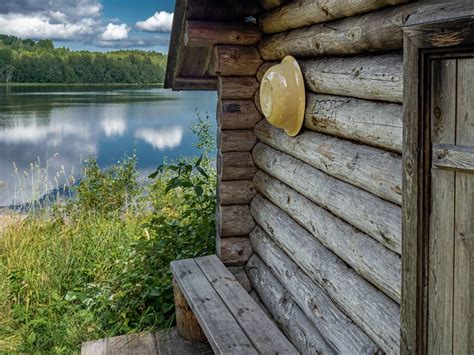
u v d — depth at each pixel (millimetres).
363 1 2381
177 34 4355
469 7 1559
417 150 1809
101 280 5289
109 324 4410
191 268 3953
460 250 1710
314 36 2902
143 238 5387
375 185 2316
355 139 2580
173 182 4902
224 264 4180
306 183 3100
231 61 3914
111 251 5910
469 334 1702
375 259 2334
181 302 3912
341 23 2660
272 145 3734
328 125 2824
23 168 16891
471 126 1620
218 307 3281
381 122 2270
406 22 1854
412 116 1815
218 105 4145
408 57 1812
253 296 4035
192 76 4973
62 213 7664
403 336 1971
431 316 1854
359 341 2492
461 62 1634
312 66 3035
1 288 4977
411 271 1891
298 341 3150
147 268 4844
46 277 5219
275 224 3633
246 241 4215
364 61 2471
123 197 8289
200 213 5117
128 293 4656
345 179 2654
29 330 4438
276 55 3646
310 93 3111
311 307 3027
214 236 4902
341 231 2688
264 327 3027
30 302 4918
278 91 3141
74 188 8258
